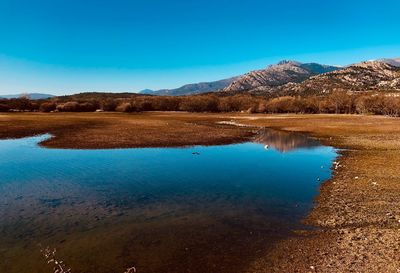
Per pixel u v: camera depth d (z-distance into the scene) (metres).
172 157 38.91
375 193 23.17
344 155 39.84
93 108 159.00
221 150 45.09
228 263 13.50
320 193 23.78
